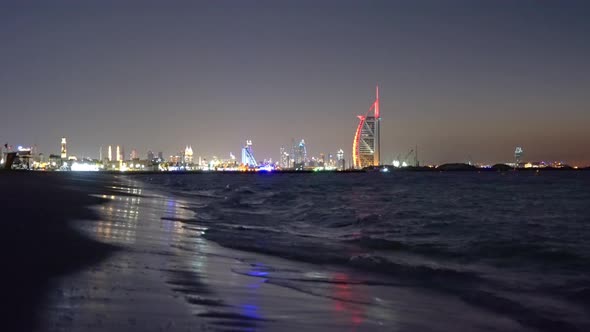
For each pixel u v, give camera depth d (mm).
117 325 6707
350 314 8820
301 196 57438
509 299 10633
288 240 19234
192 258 13234
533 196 59781
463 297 10648
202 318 7512
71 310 7180
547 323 8883
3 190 38875
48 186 51094
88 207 26578
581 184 106688
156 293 8719
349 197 56500
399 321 8633
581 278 12914
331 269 13344
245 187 86438
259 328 7418
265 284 10750
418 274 12914
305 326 7848
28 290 8062
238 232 21156
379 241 19391
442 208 40062
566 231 24094
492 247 18234
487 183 116438
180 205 36594
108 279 9406
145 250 13641
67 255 11531
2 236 13766
